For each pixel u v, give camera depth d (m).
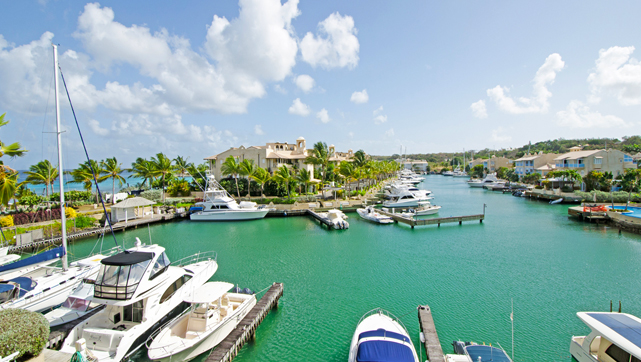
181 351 13.38
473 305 19.48
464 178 157.62
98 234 38.12
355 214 53.09
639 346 11.41
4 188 26.59
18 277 17.97
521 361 14.26
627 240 34.56
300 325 17.47
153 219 45.47
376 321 15.84
